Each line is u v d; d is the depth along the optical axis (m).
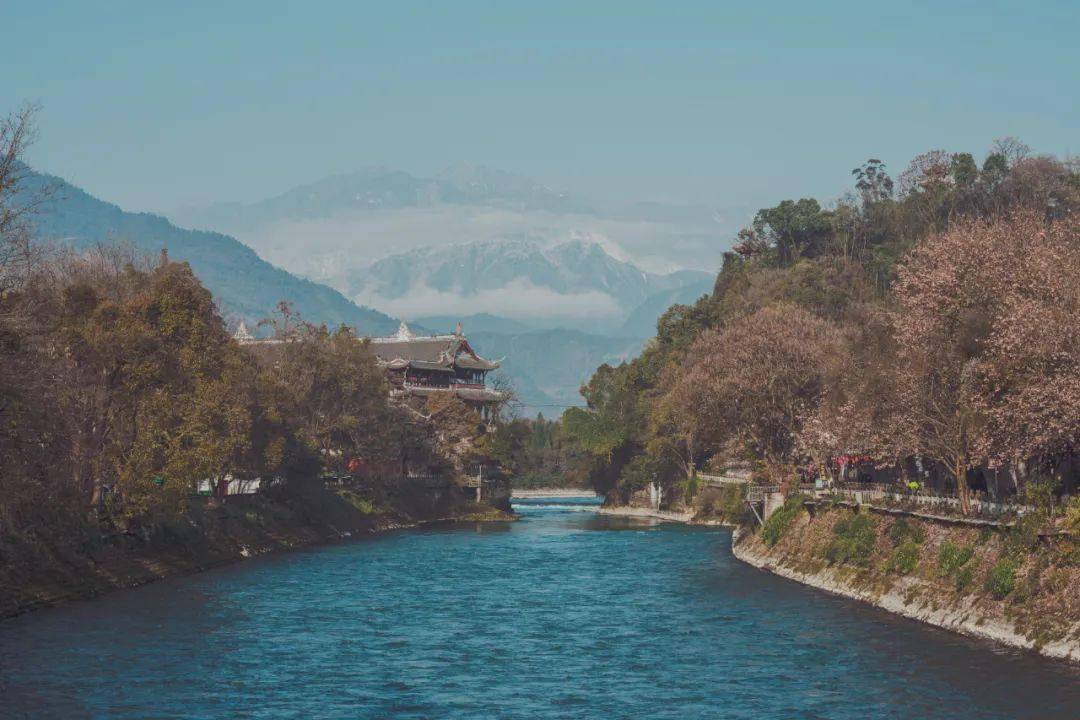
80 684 55.41
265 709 51.91
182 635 68.06
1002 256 75.12
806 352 116.69
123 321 88.31
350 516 151.12
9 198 68.44
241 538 116.00
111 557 88.50
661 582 95.88
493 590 90.50
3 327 69.50
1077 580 60.09
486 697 54.62
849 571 86.69
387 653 64.56
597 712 51.97
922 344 76.12
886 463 85.75
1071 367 63.56
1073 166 181.12
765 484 126.25
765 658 62.62
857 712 50.97
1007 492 87.12
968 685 54.41
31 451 76.25
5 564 74.94
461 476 193.62
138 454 87.25
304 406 145.00
